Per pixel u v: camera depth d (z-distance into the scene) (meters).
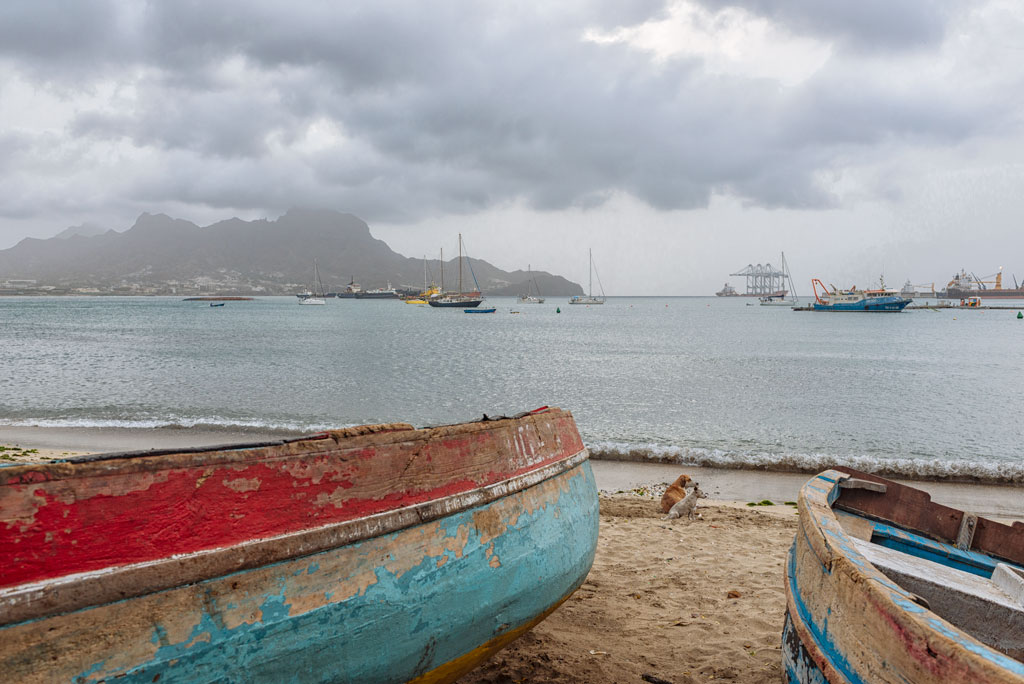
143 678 2.25
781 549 7.65
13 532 2.10
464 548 3.29
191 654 2.35
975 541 4.96
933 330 73.31
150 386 24.61
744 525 8.80
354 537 2.82
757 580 6.51
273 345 47.00
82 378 27.00
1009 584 3.99
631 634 5.12
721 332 69.12
